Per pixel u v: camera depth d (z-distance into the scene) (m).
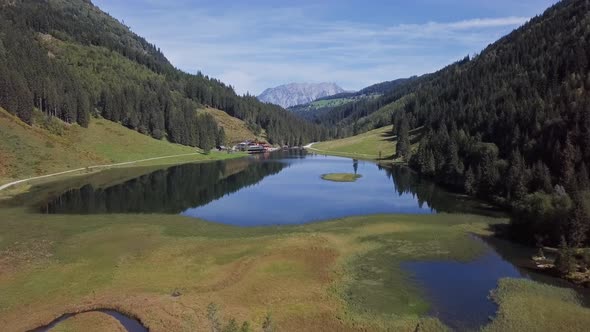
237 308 42.81
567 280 51.06
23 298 44.91
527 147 103.00
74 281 49.41
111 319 40.31
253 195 109.56
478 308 43.59
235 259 56.69
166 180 133.00
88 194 105.44
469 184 109.75
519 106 140.25
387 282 50.28
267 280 49.97
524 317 41.12
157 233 69.38
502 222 79.19
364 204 98.31
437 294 47.06
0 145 127.44
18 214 82.62
